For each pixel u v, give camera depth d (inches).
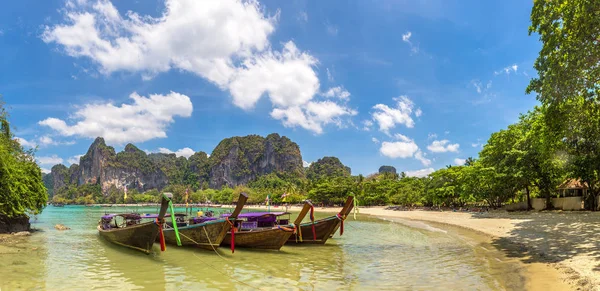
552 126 786.8
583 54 613.6
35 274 555.2
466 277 510.0
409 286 470.0
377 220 1877.5
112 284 499.2
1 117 1072.8
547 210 1567.4
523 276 484.7
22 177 1126.4
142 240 713.6
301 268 605.0
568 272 476.4
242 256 719.7
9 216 1061.1
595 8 579.8
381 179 4475.9
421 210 2672.2
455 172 2308.1
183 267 613.0
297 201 4867.1
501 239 898.7
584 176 1264.8
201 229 751.7
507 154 1573.6
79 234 1163.9
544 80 700.0
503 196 1984.5
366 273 558.9
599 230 825.5
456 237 1016.9
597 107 714.2
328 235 871.7
